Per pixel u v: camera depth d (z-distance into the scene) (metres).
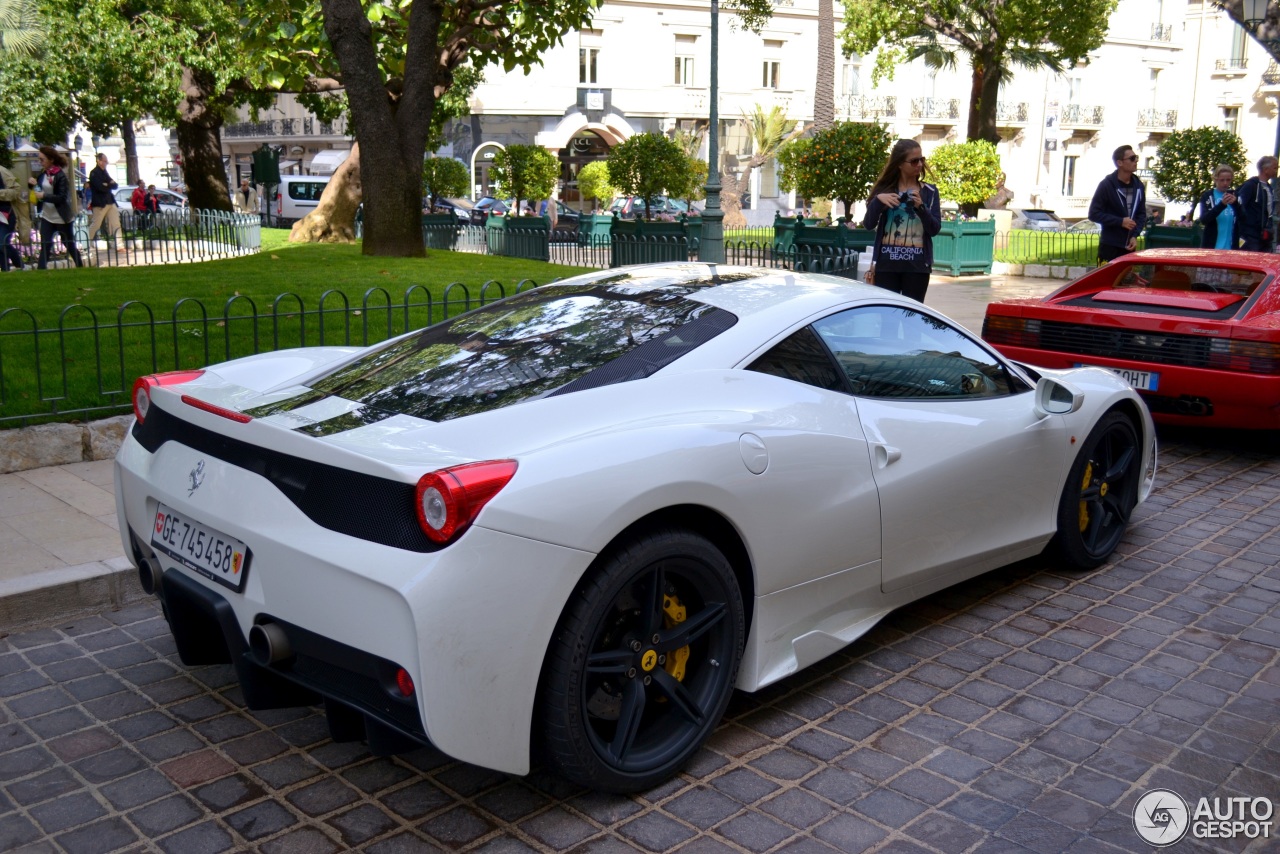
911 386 3.84
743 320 3.47
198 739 3.29
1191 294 6.73
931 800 2.99
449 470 2.52
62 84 22.64
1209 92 51.22
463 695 2.53
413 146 13.98
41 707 3.49
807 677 3.75
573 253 20.38
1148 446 5.04
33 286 10.52
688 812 2.91
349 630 2.58
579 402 2.97
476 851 2.73
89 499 5.29
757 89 42.62
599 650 2.88
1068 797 3.01
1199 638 4.10
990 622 4.23
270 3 13.55
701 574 3.02
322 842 2.77
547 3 13.77
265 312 8.88
